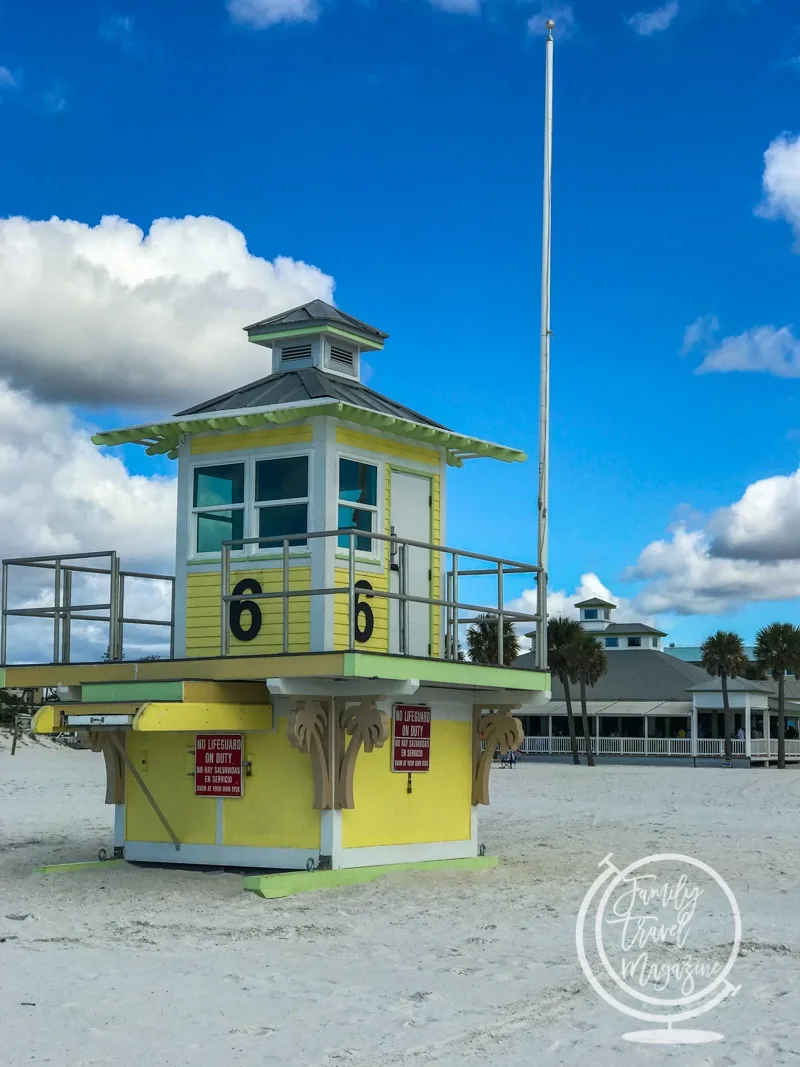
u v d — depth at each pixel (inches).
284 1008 327.6
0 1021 312.5
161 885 535.8
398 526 588.4
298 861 547.5
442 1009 327.9
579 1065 279.4
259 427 567.5
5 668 590.6
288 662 509.4
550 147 722.8
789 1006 333.7
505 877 582.6
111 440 591.5
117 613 573.3
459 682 555.5
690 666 3277.6
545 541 678.5
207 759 574.9
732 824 951.0
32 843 766.5
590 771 2217.0
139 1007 327.9
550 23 736.3
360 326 624.7
